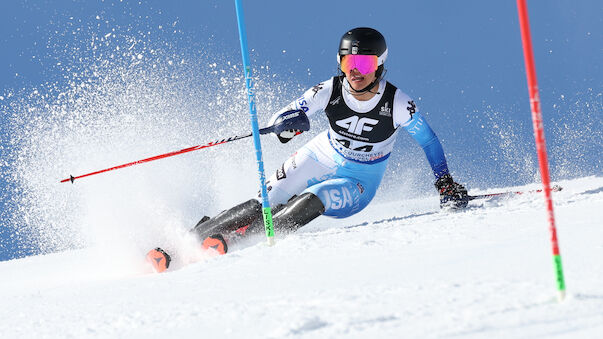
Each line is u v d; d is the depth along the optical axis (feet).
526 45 28.89
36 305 41.04
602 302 25.57
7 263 74.64
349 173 63.82
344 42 59.57
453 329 24.29
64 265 63.05
